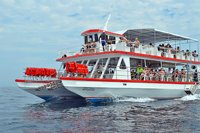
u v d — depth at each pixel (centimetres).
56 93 2525
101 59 2444
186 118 1463
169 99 2669
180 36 2947
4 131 1162
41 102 2627
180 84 2722
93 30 2517
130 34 2820
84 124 1284
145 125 1256
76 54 2523
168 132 1114
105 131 1126
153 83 2400
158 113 1655
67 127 1216
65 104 2252
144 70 2438
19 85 2378
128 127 1209
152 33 2769
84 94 2070
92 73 2327
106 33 2472
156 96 2498
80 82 2002
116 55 2269
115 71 2220
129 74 2306
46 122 1362
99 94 2127
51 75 2583
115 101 2256
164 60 2728
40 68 2506
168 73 2756
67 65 2064
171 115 1575
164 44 2891
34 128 1211
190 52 3209
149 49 2600
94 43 2453
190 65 3156
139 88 2280
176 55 2975
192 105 2120
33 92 2458
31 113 1747
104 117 1494
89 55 2366
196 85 2955
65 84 1945
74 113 1675
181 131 1133
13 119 1491
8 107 2189
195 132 1117
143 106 1998
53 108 2005
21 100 3086
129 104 2109
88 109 1856
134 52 2366
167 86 2542
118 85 2153
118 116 1529
